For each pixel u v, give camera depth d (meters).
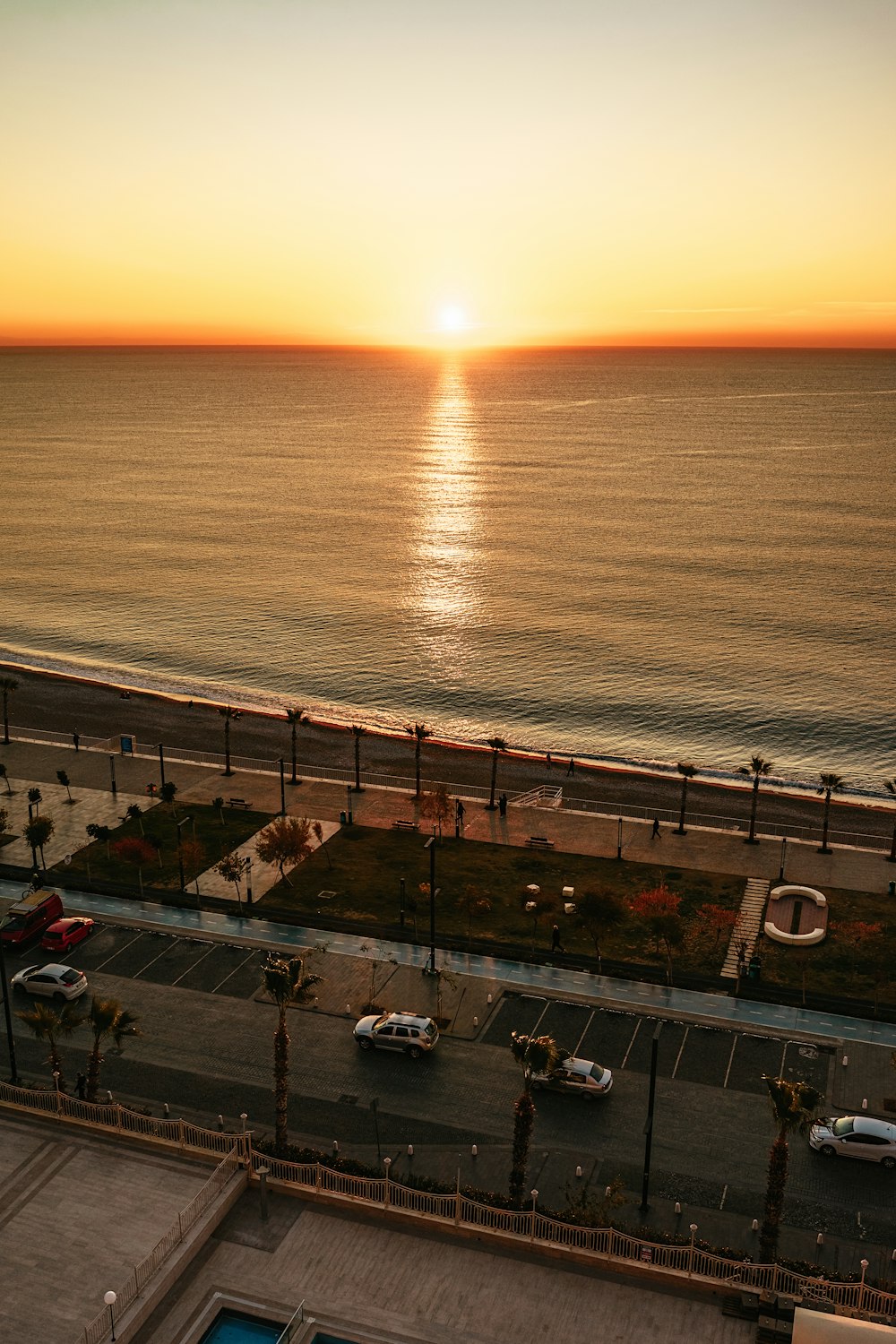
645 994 53.69
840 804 85.81
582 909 56.09
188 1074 46.88
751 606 153.62
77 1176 36.56
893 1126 42.25
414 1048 48.16
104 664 128.88
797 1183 40.62
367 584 168.88
